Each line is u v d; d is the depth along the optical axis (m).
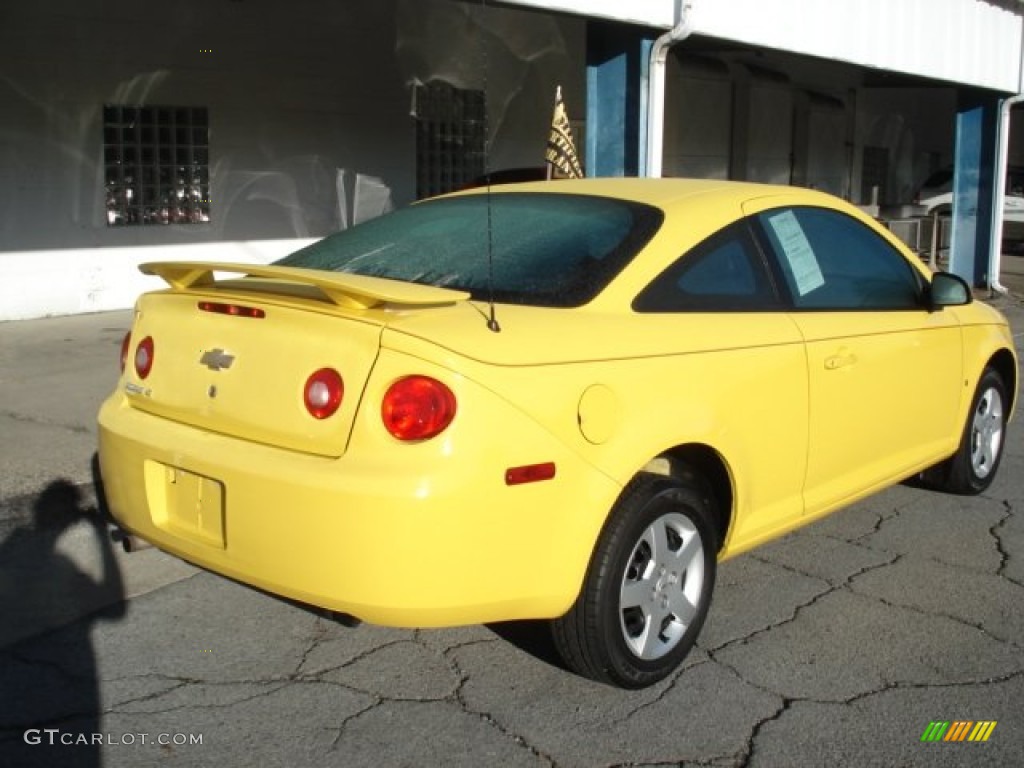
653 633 3.75
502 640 4.19
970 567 5.01
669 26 8.70
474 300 3.67
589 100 9.24
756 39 9.76
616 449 3.48
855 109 22.97
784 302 4.35
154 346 3.84
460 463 3.13
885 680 3.90
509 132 15.38
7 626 4.25
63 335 9.95
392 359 3.19
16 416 6.85
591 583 3.51
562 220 4.17
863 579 4.85
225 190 12.25
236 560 3.38
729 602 4.57
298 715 3.60
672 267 3.94
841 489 4.65
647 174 9.01
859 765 3.35
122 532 3.95
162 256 11.82
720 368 3.88
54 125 10.79
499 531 3.22
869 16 11.43
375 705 3.67
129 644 4.12
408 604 3.15
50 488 5.24
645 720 3.60
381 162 13.75
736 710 3.67
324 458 3.24
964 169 15.27
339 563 3.14
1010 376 6.15
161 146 11.65
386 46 13.55
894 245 5.21
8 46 10.36
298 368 3.35
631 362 3.58
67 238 11.05
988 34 13.95
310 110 12.88
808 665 4.01
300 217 13.00
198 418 3.60
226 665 3.96
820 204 4.80
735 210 4.32
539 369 3.33
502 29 14.99
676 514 3.76
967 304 5.28
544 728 3.54
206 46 11.82
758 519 4.18
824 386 4.38
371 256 4.27
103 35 10.99
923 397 5.14
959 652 4.14
